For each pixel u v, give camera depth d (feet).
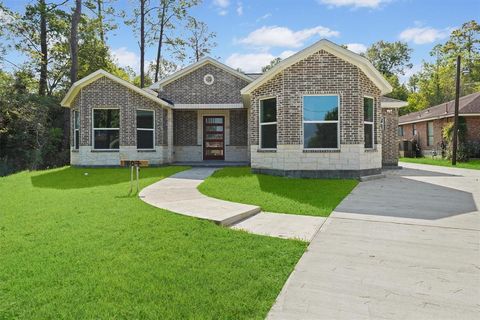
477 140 75.77
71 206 24.52
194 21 110.11
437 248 16.43
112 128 54.39
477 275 13.32
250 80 62.49
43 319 9.72
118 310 10.19
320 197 29.09
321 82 39.29
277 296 11.46
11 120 71.61
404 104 55.83
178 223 19.66
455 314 10.44
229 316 10.05
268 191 31.60
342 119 39.19
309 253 15.71
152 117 56.24
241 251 15.49
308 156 39.63
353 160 39.14
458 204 26.63
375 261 14.74
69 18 84.07
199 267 13.52
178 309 10.30
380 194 30.83
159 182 37.70
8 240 16.70
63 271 12.93
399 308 10.78
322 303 11.05
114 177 42.45
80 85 53.62
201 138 64.49
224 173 44.78
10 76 77.61
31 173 49.80
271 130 42.29
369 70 39.68
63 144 80.33
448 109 84.74
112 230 18.24
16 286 11.69
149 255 14.66
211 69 63.36
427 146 94.32
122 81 53.42
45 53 85.05
